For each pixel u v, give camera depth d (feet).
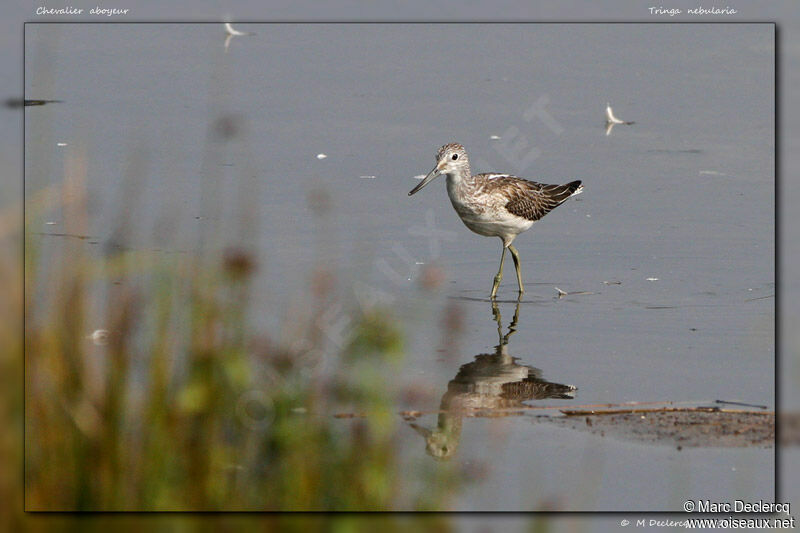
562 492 32.07
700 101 81.20
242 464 25.86
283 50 91.35
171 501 24.25
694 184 67.10
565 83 84.79
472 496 31.30
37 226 31.35
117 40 90.99
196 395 25.53
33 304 25.23
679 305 50.75
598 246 59.11
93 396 24.85
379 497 25.57
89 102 75.77
